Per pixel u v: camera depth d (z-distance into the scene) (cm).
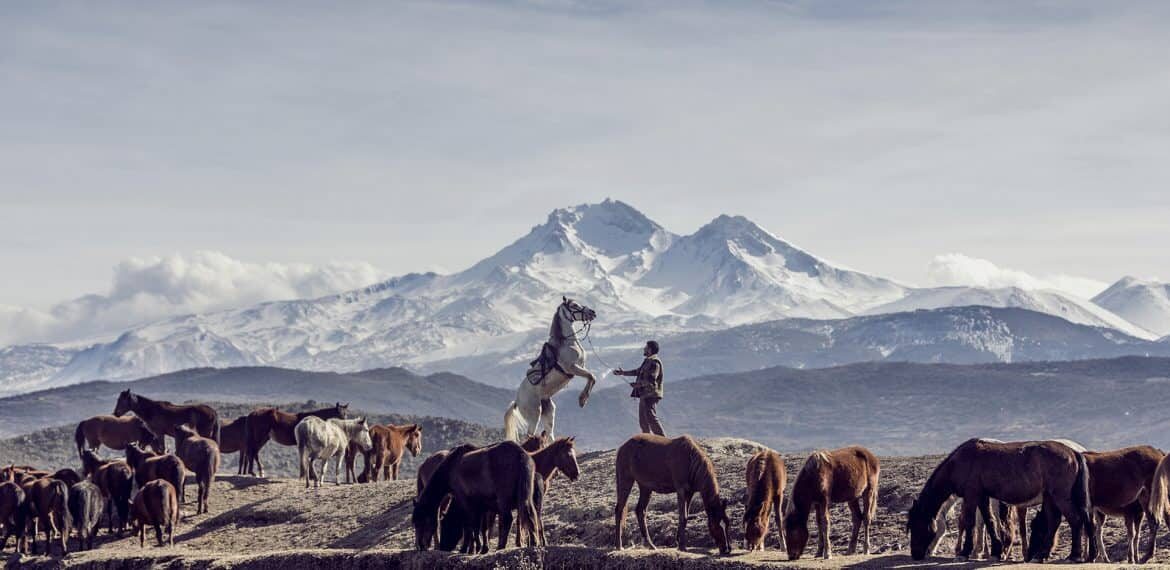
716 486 2633
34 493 3903
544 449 3034
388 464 4531
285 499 4150
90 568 3528
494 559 2772
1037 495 2353
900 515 2962
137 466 4200
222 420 4962
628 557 2630
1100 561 2438
